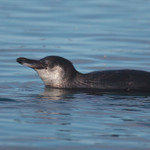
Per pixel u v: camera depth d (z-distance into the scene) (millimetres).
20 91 38656
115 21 77688
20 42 61344
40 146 24203
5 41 61625
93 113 31000
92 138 25703
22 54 54750
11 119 29031
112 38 64438
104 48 58438
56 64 40594
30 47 58438
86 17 81125
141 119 29578
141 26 73125
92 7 91375
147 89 39156
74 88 40188
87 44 60875
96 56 54219
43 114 30469
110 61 51938
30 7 90188
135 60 52250
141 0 102062
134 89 39188
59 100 34969
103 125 28203
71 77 40531
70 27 72438
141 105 33500
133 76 39656
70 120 29172
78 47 59062
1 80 43375
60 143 24750
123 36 65625
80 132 26719
